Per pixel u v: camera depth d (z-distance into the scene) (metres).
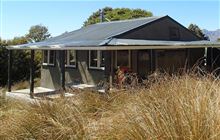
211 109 3.69
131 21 21.16
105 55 15.98
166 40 20.41
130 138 4.00
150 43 16.03
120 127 4.36
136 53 17.98
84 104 6.43
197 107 3.74
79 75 19.03
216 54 19.66
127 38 17.95
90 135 5.02
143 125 3.96
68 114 5.82
